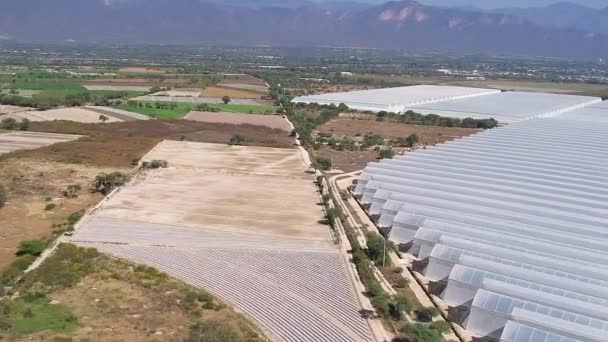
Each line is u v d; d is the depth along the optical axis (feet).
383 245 238.07
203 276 220.64
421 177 313.32
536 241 226.79
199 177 367.25
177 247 248.11
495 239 231.09
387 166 339.57
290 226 280.92
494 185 293.43
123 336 170.60
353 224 285.43
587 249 219.00
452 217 255.70
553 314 175.22
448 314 197.67
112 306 189.67
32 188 321.93
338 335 180.45
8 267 216.54
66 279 207.92
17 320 176.76
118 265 224.33
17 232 255.50
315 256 244.01
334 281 219.82
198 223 280.51
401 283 219.61
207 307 192.85
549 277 194.90
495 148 378.53
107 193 321.93
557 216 250.98
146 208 299.99
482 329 184.55
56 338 166.91
